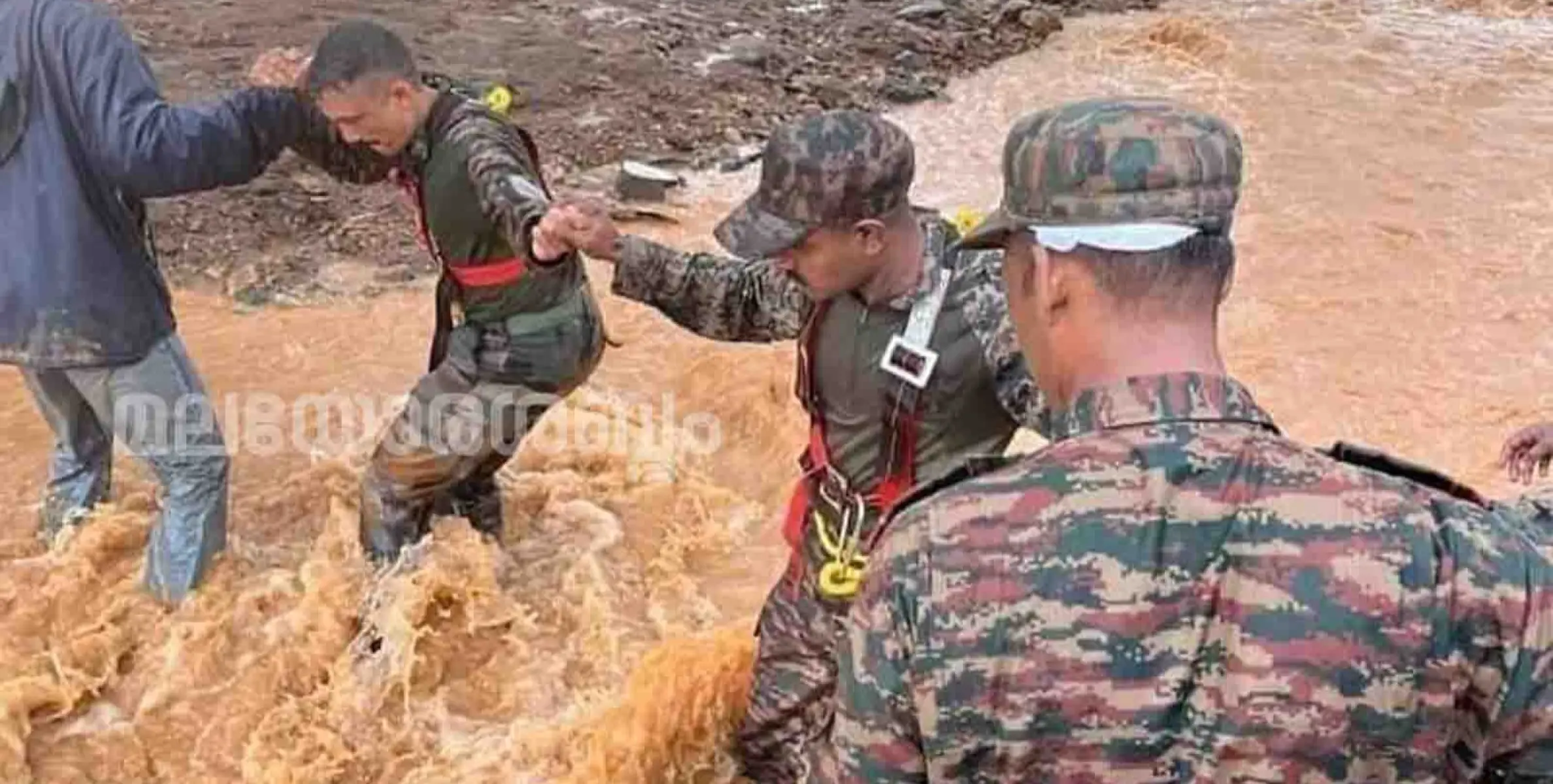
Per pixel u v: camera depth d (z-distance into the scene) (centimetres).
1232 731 197
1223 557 200
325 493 524
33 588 471
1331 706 196
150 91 419
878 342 332
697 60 916
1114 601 199
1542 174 816
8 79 406
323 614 460
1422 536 202
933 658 204
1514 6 1040
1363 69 947
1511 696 202
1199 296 209
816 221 317
